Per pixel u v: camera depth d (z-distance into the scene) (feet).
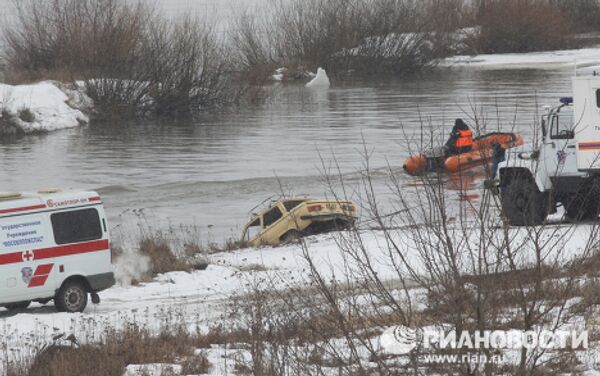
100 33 578.66
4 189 343.46
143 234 245.24
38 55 607.78
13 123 508.94
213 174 352.49
